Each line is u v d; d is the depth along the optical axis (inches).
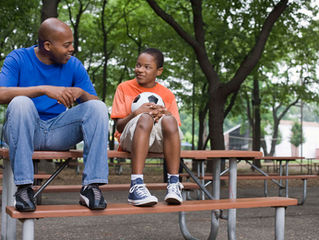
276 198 112.5
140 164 95.5
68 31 97.9
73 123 95.0
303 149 2484.0
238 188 405.4
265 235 167.5
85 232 170.6
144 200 91.1
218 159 130.7
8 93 89.6
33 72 101.4
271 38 546.6
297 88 758.5
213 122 433.7
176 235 165.6
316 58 684.1
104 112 91.0
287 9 477.4
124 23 760.3
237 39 584.4
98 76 901.2
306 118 2805.1
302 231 176.9
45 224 189.9
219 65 623.5
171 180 98.3
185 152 109.6
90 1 727.7
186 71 768.3
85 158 89.8
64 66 105.0
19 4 526.0
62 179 465.7
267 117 2006.6
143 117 99.0
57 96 91.4
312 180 510.6
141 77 124.6
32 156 93.5
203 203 99.7
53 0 401.4
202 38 447.8
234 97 690.2
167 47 665.6
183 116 2694.4
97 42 795.4
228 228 126.6
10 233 101.3
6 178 104.7
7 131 84.7
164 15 430.3
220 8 475.2
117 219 206.2
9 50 711.7
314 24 624.4
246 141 2310.5
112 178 500.1
